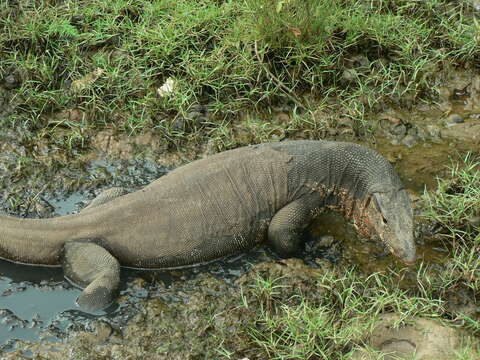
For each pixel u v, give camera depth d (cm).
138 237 175
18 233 174
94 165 200
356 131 209
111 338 165
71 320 167
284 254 180
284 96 214
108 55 219
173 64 218
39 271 176
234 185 180
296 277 175
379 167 182
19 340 164
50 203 191
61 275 175
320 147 186
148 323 167
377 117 213
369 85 219
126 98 212
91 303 168
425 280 175
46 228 174
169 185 178
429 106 217
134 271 176
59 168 198
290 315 166
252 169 182
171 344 164
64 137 205
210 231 177
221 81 212
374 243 183
